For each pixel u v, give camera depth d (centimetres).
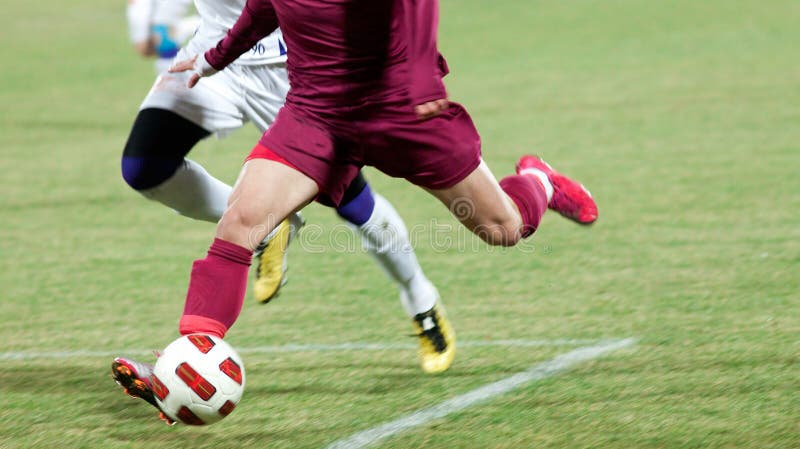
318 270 1833
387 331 1458
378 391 1190
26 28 6481
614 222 2092
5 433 1071
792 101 3422
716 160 2644
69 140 3350
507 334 1414
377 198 1262
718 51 4609
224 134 1368
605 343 1345
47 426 1093
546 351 1324
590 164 2673
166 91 1320
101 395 1202
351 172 1101
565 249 1906
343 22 1030
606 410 1090
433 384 1211
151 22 2728
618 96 3716
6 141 3341
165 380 1009
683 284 1630
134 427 1087
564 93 3838
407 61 997
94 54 5391
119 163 2966
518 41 5241
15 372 1298
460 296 1630
